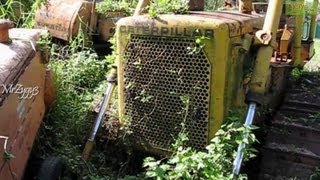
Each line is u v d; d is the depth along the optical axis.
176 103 2.92
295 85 4.25
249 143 2.68
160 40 2.87
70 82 4.09
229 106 2.90
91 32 5.68
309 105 3.72
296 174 3.11
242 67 2.98
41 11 5.69
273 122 3.44
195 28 2.74
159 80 2.93
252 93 2.81
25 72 2.58
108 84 3.21
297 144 3.25
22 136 2.48
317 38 10.39
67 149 3.09
